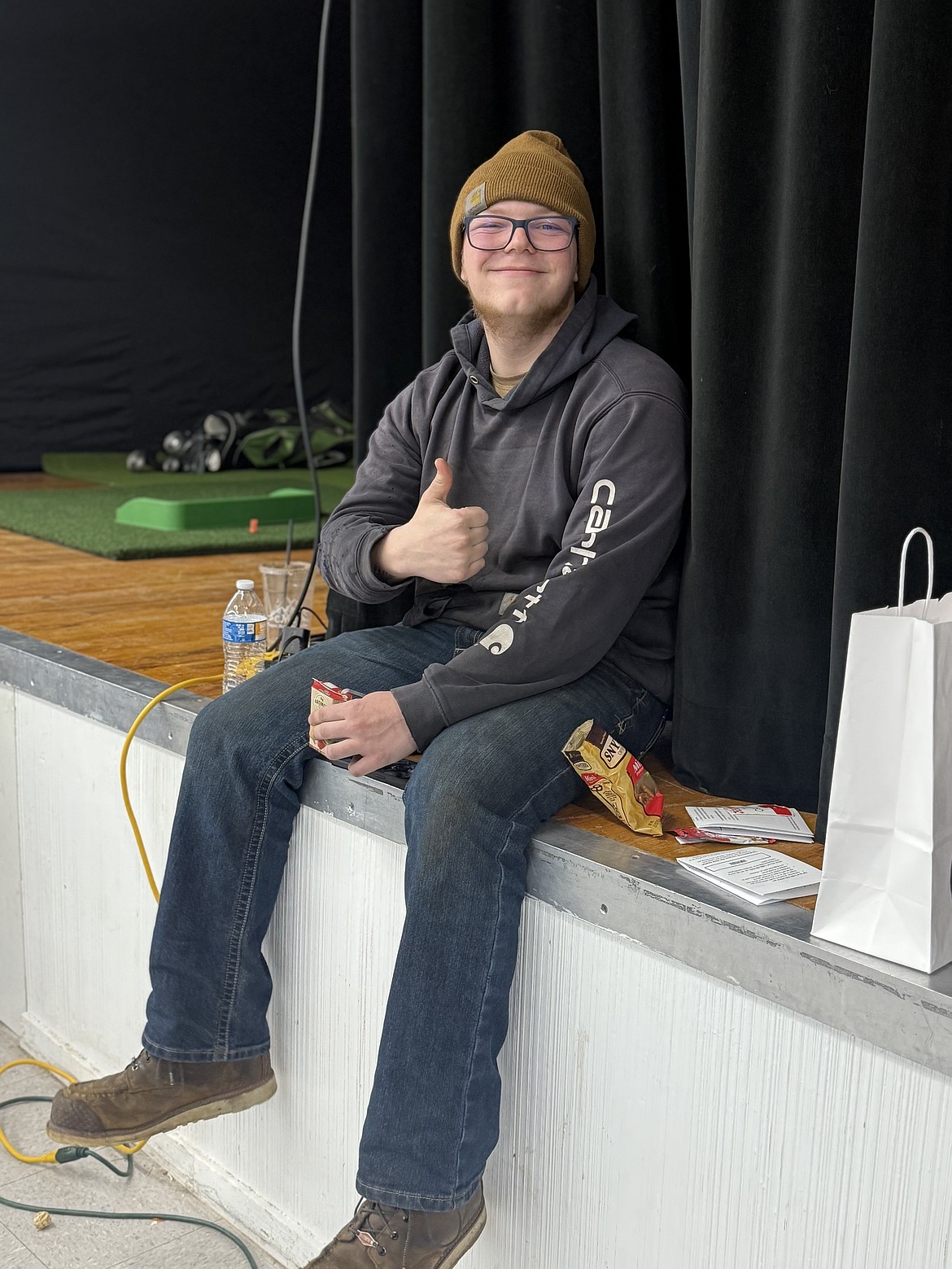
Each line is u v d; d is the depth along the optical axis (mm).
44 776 2168
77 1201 1845
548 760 1435
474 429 1753
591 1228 1399
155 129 7258
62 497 5414
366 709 1467
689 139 1579
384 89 2020
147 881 1955
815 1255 1188
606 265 1761
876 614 1125
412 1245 1312
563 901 1360
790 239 1419
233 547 4004
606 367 1623
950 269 1273
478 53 1888
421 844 1349
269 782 1598
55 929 2203
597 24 1721
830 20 1351
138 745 1925
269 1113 1790
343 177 7961
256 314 7793
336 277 8031
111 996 2090
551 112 1864
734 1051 1229
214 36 7324
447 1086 1316
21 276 6992
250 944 1627
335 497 4938
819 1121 1168
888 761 1092
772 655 1525
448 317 1972
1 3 6676
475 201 1656
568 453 1642
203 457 6469
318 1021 1688
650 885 1263
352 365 8211
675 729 1646
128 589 3146
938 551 1328
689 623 1593
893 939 1101
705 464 1537
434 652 1756
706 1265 1286
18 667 2186
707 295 1502
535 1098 1438
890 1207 1124
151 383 7520
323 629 2455
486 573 1732
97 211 7160
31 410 7148
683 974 1266
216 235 7555
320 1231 1736
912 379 1287
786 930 1157
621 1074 1343
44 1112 2059
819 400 1437
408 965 1331
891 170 1253
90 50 6977
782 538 1485
